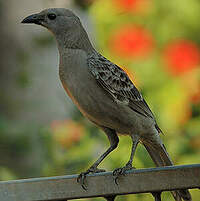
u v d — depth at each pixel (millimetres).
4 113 13719
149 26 13133
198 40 13383
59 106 13781
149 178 6098
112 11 13148
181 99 11508
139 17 13125
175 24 13273
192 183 5941
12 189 6367
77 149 10695
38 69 13523
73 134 10961
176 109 11383
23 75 12984
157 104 11297
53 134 11000
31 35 14070
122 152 10148
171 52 11891
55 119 13734
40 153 11773
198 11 13414
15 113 13688
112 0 13180
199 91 11641
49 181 6316
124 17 13133
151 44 12078
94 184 6254
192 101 11664
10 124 11836
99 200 9734
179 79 11758
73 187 6277
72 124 11062
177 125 11117
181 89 11648
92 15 13359
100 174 6254
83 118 11109
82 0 14156
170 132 10812
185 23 13312
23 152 11820
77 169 10539
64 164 10648
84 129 10977
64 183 6305
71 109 11281
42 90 13703
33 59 13508
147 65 11906
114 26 13109
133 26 12547
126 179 6176
